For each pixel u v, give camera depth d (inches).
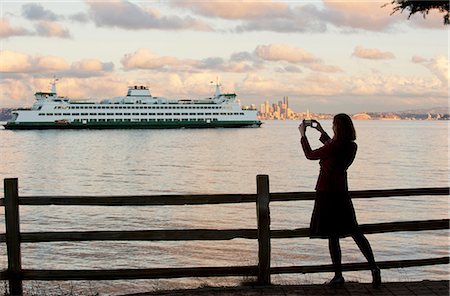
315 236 269.4
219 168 2317.9
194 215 1012.5
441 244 719.1
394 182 1769.2
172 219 971.3
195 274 278.8
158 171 2198.6
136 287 501.7
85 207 1090.7
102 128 6525.6
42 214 1011.9
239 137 5703.7
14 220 272.1
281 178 1904.5
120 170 2253.9
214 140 4987.7
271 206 1078.4
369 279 550.0
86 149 3695.9
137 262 628.1
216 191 1549.0
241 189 1595.7
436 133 7780.5
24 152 3440.0
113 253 668.7
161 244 714.2
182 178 1929.1
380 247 705.0
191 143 4443.9
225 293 267.4
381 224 284.4
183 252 673.6
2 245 700.0
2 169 2326.5
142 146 4023.1
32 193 1557.6
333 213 264.1
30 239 273.1
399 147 3927.2
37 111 6353.3
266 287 274.1
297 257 643.5
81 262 629.3
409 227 287.3
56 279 276.4
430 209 1083.9
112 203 271.0
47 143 4439.0
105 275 277.4
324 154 263.1
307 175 2005.4
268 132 7431.1
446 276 557.6
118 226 908.6
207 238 275.1
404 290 267.9
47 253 663.8
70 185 1750.7
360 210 1078.4
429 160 2672.2
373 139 5428.2
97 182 1831.9
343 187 265.6
